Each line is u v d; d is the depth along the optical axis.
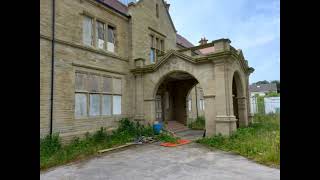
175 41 23.19
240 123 16.05
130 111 16.53
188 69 14.66
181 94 21.70
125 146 12.25
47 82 11.03
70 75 12.27
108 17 15.25
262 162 8.29
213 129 13.50
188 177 6.86
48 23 11.34
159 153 10.55
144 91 16.45
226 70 13.14
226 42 13.34
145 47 18.27
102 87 14.34
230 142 11.41
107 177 7.08
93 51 13.80
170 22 22.44
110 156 10.16
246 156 9.37
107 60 14.84
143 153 10.64
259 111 27.69
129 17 16.92
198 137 14.98
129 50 16.80
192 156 9.73
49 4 11.46
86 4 13.59
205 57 13.77
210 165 8.16
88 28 13.83
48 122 10.92
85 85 13.22
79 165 8.64
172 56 15.25
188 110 23.42
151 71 16.12
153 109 16.09
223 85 13.12
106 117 14.45
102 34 14.86
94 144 12.11
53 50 11.38
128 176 7.12
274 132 12.56
